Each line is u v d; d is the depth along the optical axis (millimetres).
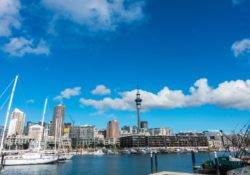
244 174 49500
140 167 128375
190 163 146125
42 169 115688
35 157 128750
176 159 194250
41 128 146625
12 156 123438
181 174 48281
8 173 100875
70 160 163625
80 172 106875
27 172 104250
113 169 119312
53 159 135750
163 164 143000
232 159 67500
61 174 99938
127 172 105250
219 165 66312
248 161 67500
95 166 138125
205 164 70312
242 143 109688
